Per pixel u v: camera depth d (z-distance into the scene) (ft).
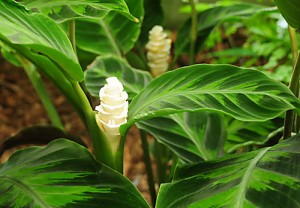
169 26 5.73
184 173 1.73
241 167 1.65
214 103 1.73
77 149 1.85
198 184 1.64
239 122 2.73
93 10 1.86
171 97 1.82
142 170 5.21
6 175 1.77
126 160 5.38
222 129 2.50
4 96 6.50
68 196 1.61
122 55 3.06
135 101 1.93
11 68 6.93
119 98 1.81
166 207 1.56
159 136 2.37
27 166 1.81
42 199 1.60
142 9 2.80
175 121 2.48
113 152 1.88
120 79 2.68
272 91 1.76
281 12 1.71
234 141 2.73
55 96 6.47
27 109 6.30
